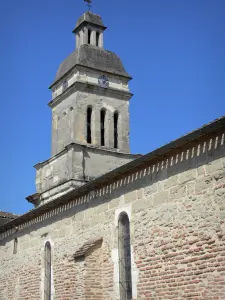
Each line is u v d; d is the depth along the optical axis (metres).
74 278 19.86
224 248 13.59
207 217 14.36
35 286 24.31
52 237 23.34
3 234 29.22
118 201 18.83
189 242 14.88
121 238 18.59
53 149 35.81
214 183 14.32
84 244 19.84
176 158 15.98
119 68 36.03
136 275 17.00
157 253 16.17
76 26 37.44
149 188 17.14
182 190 15.54
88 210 20.78
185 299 14.66
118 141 34.84
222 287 13.45
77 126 33.38
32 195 34.28
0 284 28.25
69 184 31.06
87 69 34.66
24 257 26.02
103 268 19.17
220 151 14.26
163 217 16.19
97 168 32.41
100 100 34.75
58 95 35.84
